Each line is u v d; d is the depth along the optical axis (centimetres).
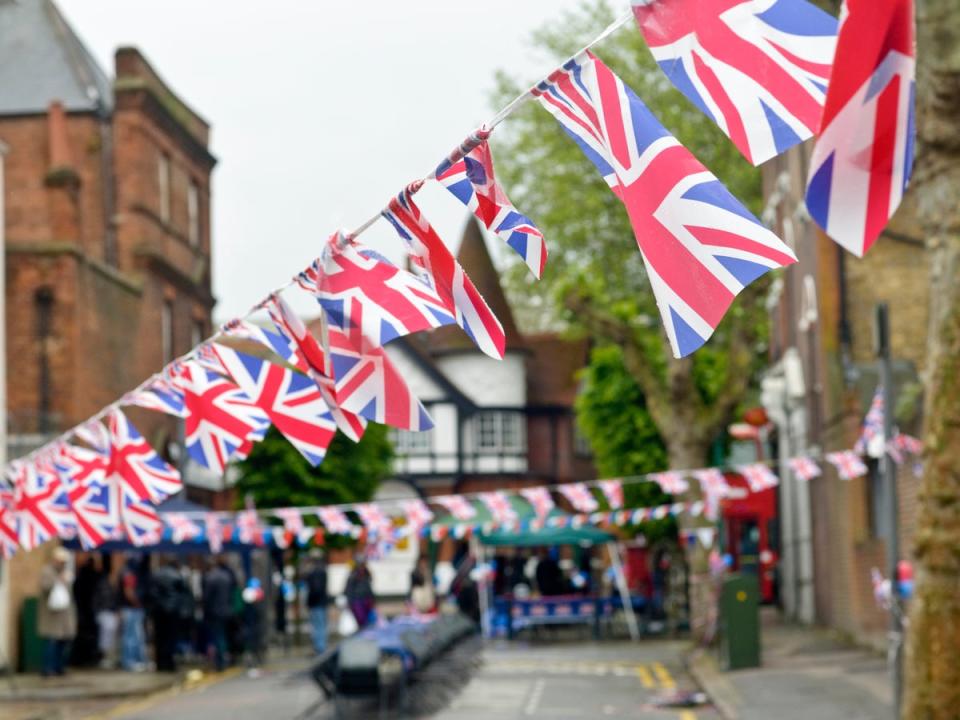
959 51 1217
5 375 4294
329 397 673
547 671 3055
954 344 1230
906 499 2566
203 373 842
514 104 516
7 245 4312
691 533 3481
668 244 465
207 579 3297
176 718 2309
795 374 3922
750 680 2508
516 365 8056
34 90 5106
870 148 425
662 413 3619
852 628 3153
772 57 446
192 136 5578
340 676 2148
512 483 7950
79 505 1198
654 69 4800
